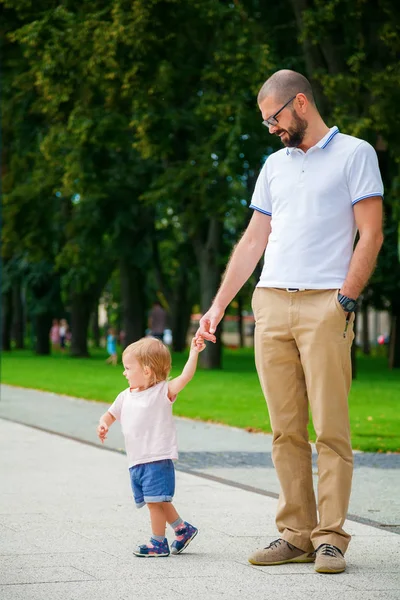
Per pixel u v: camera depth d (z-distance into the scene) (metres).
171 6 33.91
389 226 45.16
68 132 38.56
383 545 8.99
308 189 8.26
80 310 61.94
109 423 8.82
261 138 36.22
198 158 38.19
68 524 9.98
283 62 35.75
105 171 41.44
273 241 8.41
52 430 19.09
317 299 8.16
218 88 37.56
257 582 7.64
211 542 9.15
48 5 38.12
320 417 8.12
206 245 44.44
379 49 33.91
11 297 70.12
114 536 9.41
